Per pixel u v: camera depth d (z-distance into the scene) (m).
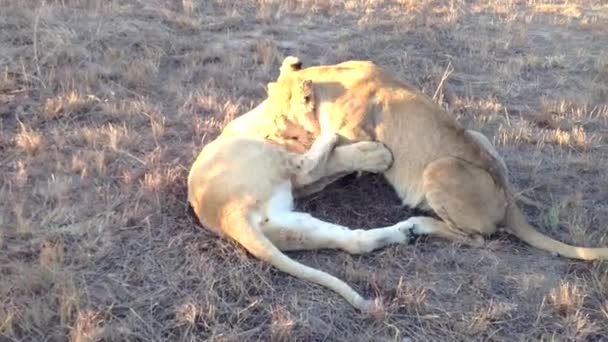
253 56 7.16
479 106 6.46
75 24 7.38
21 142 5.33
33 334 3.77
